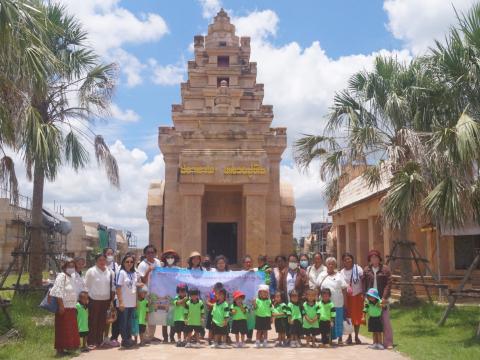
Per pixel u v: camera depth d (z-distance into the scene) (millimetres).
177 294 12969
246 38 40781
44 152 14906
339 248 40125
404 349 11984
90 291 12430
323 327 12656
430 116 17234
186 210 29734
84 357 11078
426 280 23094
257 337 12609
